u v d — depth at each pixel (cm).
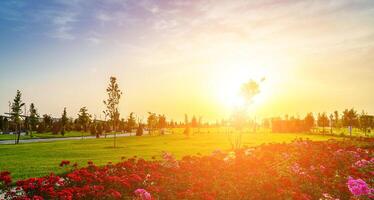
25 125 12238
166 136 10225
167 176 1577
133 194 1257
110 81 5872
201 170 1683
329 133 10419
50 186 1277
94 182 1362
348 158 2347
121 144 6069
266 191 1327
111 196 1178
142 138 8869
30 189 1264
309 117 11962
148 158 3319
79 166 2608
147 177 1466
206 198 1164
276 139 7088
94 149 4759
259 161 1986
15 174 2228
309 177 1595
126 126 15750
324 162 2138
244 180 1525
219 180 1520
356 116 10900
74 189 1177
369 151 2895
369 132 10088
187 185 1418
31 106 11544
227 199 1251
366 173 1831
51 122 14788
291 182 1429
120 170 1691
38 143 6588
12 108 8575
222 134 11725
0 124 13988
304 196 1216
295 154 2533
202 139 7981
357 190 1198
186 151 4256
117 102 5881
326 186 1498
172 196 1241
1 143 7138
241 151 2686
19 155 3806
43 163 2892
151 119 13688
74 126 15475
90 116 12406
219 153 2416
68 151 4375
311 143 3466
